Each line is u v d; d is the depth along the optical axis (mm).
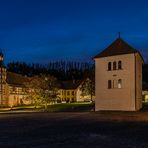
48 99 79438
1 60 105688
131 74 59594
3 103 101625
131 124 35406
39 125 35469
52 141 22734
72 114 54156
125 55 60500
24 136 25875
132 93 59250
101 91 62938
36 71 191125
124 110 59938
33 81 81062
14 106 94562
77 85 137500
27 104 107188
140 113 53344
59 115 52094
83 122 38438
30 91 84875
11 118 47031
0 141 23031
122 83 60531
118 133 27359
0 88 100625
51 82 80938
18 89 109812
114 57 61844
